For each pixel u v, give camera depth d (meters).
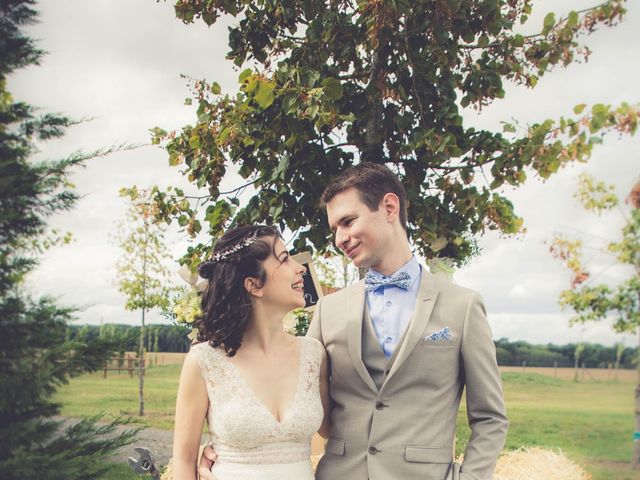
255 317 2.04
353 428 1.90
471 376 1.87
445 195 3.16
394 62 3.04
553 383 9.86
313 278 2.96
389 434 1.83
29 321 3.66
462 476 1.77
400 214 2.01
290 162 3.03
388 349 1.94
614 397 6.48
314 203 3.10
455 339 1.88
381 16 2.70
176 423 1.97
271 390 1.97
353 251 1.95
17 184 3.63
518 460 3.41
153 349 16.91
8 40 3.84
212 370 1.96
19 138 3.85
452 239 3.16
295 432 1.92
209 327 1.99
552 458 3.46
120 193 3.50
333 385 2.02
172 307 3.18
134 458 1.96
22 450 3.45
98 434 3.88
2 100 4.08
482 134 3.09
